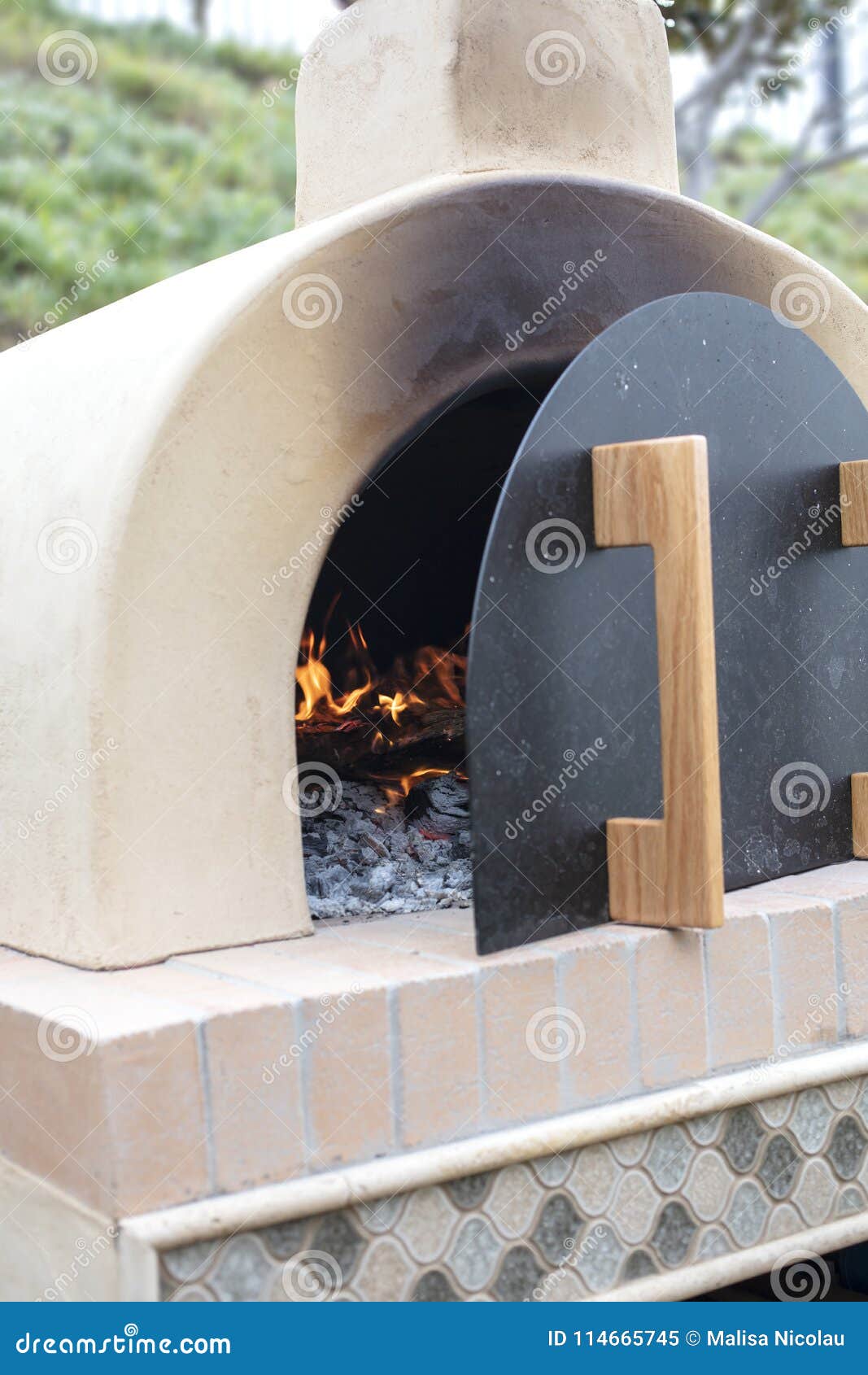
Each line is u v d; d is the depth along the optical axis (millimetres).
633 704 2117
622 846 2059
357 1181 1688
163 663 1951
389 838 2496
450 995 1814
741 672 2355
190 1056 1620
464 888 2348
